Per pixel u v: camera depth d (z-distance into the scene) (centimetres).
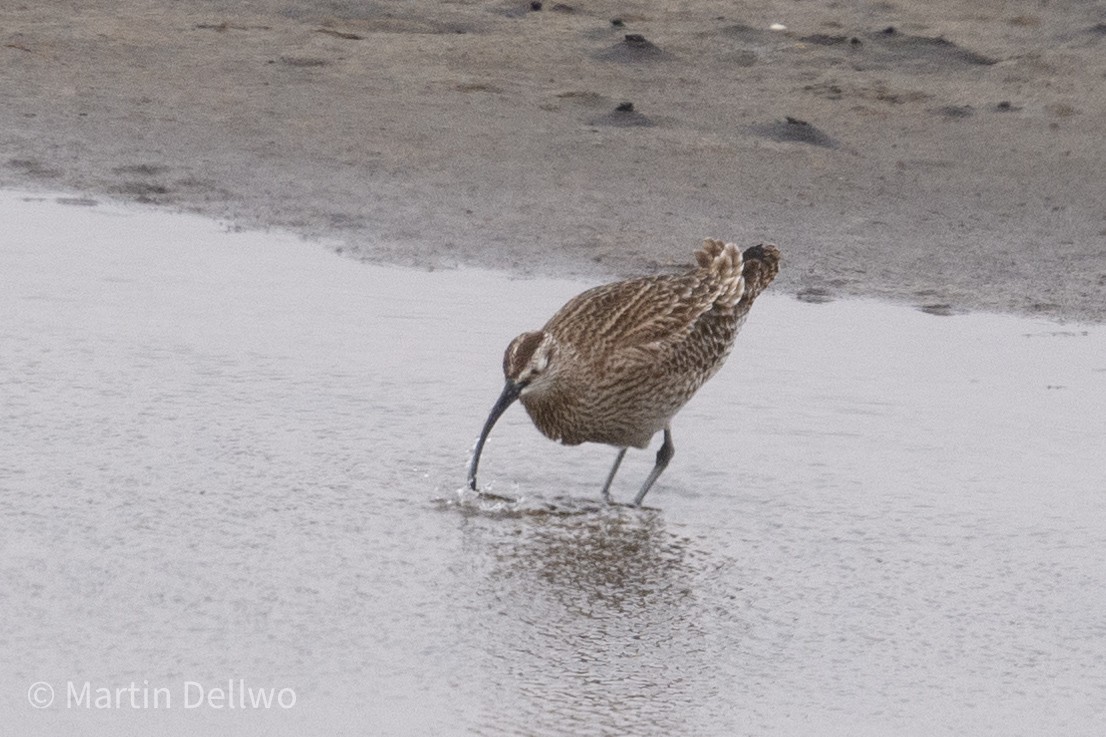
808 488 1157
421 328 1455
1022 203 1972
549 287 1602
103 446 1175
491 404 1288
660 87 2395
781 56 2584
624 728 813
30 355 1348
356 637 912
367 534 1057
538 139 2130
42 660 873
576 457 1223
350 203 1856
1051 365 1427
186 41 2491
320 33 2567
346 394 1293
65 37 2458
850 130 2248
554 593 984
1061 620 955
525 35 2605
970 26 2767
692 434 1260
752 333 1495
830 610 966
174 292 1527
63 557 1001
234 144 2050
